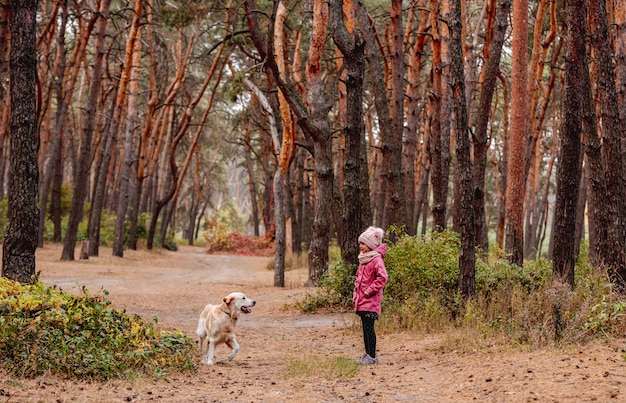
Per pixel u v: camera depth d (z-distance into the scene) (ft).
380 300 28.09
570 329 26.66
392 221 59.77
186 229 275.59
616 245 38.68
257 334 39.60
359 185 50.34
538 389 19.53
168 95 115.03
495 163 118.42
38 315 25.35
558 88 106.22
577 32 36.06
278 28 67.10
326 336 38.60
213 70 112.47
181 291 65.26
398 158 61.36
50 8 110.73
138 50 110.11
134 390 21.76
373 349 27.94
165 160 177.47
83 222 134.41
